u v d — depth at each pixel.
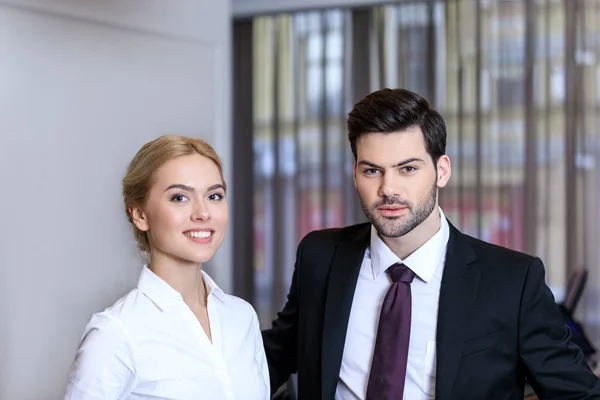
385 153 1.62
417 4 5.12
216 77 3.74
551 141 4.87
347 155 5.29
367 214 1.67
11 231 2.92
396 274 1.74
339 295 1.79
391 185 1.62
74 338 3.14
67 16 3.09
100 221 3.24
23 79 2.95
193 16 3.61
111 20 3.24
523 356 1.67
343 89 5.28
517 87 4.93
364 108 1.65
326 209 5.34
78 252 3.15
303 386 1.84
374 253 1.78
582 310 4.79
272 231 5.45
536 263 1.72
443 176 1.73
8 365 2.91
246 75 5.50
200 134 3.66
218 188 1.57
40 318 3.02
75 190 3.14
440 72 5.08
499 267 1.72
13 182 2.92
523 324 1.67
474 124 5.01
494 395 1.66
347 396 1.74
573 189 4.82
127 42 3.33
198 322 1.58
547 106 4.87
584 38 4.79
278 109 5.43
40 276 3.01
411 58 5.13
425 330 1.70
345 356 1.76
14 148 2.92
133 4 3.33
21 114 2.95
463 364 1.65
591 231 4.80
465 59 5.02
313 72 5.36
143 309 1.53
